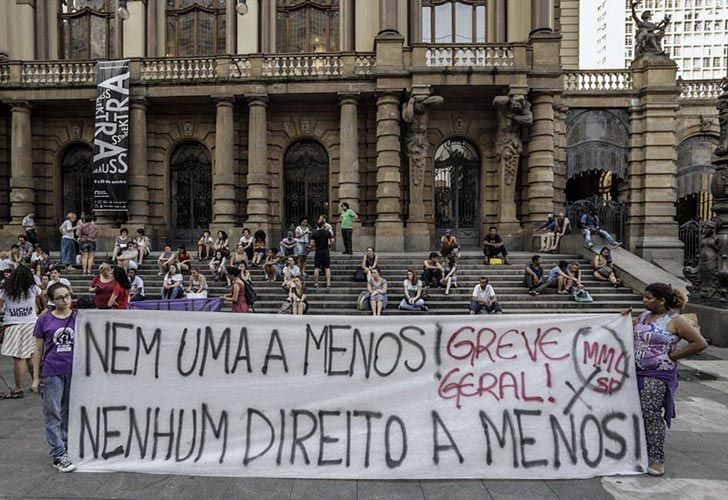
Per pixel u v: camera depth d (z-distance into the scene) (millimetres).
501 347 4844
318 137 21922
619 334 4852
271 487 4375
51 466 4770
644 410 4664
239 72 20594
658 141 21312
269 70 20750
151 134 22172
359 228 20391
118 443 4719
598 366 4812
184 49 24469
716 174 11578
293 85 20516
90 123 22516
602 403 4746
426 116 20391
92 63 21156
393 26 20469
